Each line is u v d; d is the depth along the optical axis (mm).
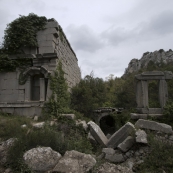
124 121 12664
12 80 13078
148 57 93625
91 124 9938
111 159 8094
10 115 12000
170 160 6898
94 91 24234
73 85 19781
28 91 12617
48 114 11258
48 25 13094
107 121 23859
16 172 5352
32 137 6816
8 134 7598
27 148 6316
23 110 12086
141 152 8172
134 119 11438
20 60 13023
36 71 12539
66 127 9938
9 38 13039
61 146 6855
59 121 10477
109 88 41531
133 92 25922
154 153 7617
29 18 13062
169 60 79375
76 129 9969
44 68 12133
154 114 11375
